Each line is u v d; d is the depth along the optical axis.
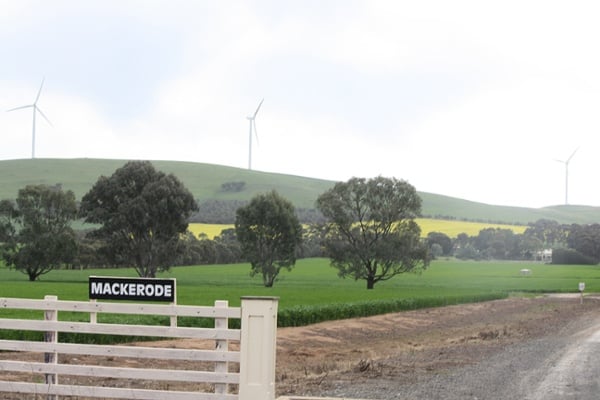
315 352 25.97
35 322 12.32
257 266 97.69
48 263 97.94
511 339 32.12
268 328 11.09
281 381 17.67
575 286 103.50
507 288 97.31
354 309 42.56
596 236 174.00
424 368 20.81
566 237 189.00
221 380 11.76
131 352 11.98
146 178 95.25
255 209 98.00
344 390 16.08
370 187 102.19
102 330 12.13
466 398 15.24
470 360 23.22
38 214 99.56
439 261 166.75
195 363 20.33
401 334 35.31
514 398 15.33
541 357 24.14
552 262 168.50
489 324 42.75
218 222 172.88
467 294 69.06
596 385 17.41
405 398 15.09
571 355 24.88
